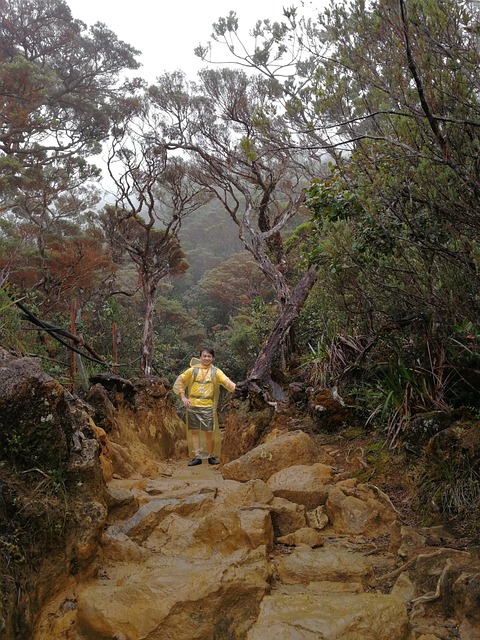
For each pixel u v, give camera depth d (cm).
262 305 1630
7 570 288
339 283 539
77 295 1711
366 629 257
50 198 2106
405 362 525
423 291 436
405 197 419
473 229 386
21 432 337
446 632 269
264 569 315
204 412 763
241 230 1239
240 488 416
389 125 429
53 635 288
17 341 531
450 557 315
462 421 434
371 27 385
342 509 405
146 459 688
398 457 468
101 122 2664
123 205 1538
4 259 1388
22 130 2223
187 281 4734
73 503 338
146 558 348
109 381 838
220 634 278
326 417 605
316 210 575
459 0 386
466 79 369
